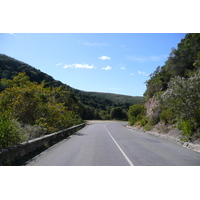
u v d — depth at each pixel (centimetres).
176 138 1557
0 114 984
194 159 904
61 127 2325
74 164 823
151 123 2645
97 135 2125
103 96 15338
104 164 821
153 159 906
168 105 1509
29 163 840
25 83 2155
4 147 907
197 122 1412
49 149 1198
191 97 1369
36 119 1822
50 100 2503
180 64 3041
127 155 1001
